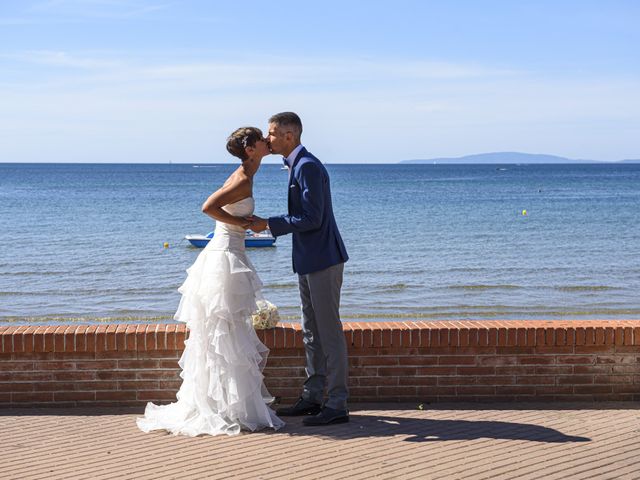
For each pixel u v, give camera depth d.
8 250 26.75
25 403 5.98
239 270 5.58
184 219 40.34
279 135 5.66
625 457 4.78
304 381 6.14
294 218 5.54
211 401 5.61
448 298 17.64
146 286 19.44
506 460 4.73
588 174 162.00
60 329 6.11
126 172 169.00
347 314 15.85
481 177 138.12
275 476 4.48
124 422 5.65
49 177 127.38
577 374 6.15
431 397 6.13
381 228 35.25
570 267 22.45
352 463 4.70
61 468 4.64
